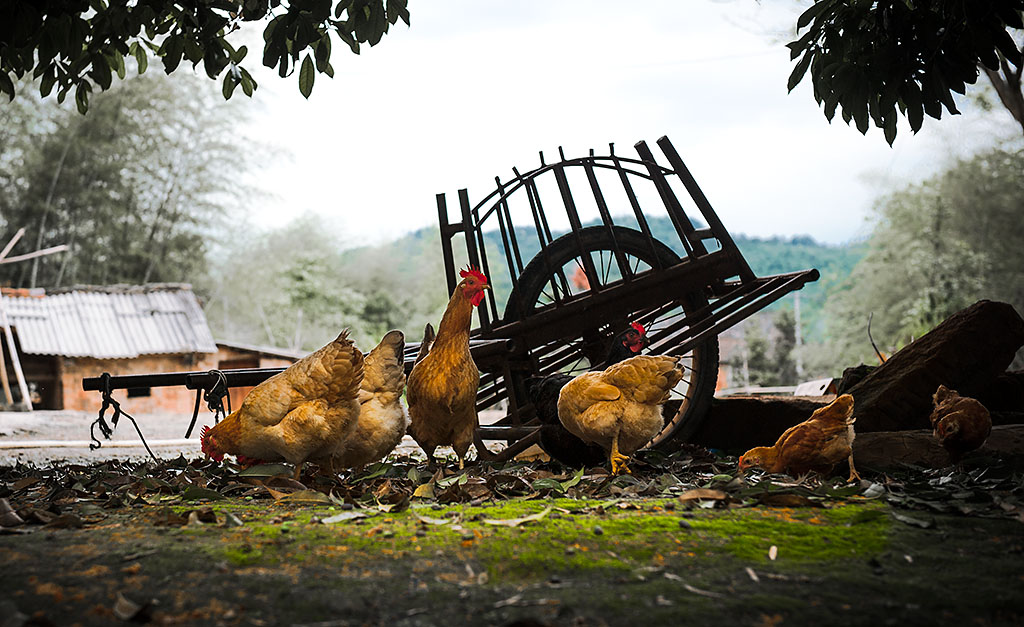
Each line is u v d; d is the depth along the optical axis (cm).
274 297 4878
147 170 3716
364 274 5681
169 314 2481
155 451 1100
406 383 607
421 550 312
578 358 767
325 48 543
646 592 269
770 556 307
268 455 507
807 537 330
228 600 260
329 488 468
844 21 543
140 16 534
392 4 539
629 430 513
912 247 3847
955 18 501
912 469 534
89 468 625
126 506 427
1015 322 688
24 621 240
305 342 4812
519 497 441
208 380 577
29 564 293
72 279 3556
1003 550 318
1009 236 3606
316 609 255
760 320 4531
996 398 756
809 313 5838
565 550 310
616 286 710
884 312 3953
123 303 2483
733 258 721
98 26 532
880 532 338
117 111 3559
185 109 3806
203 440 531
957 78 505
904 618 251
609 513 373
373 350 567
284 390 486
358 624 245
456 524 349
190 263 3894
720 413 786
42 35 524
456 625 244
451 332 548
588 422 514
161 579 278
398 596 266
